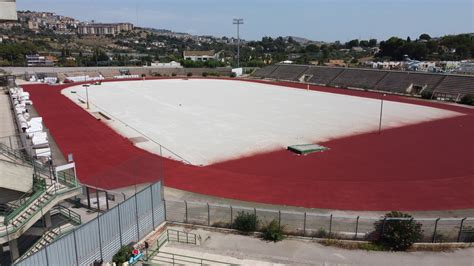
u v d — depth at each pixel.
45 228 23.22
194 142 46.06
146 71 134.00
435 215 26.66
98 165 37.38
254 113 63.81
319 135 49.22
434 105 71.88
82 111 65.69
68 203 27.20
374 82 96.19
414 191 30.81
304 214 24.08
